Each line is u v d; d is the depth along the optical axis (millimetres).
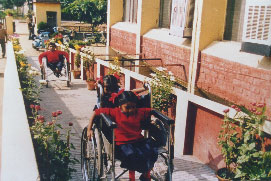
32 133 4965
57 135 4461
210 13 6918
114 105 4410
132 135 4117
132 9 11969
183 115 5879
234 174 4734
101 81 4578
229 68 6219
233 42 6664
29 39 26375
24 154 4020
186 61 7805
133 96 4043
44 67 10734
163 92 6387
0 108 8828
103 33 25797
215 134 5324
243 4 6426
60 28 24797
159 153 3916
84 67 11977
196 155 5848
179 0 7781
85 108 8797
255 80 5562
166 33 9180
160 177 4207
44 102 9180
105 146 4020
